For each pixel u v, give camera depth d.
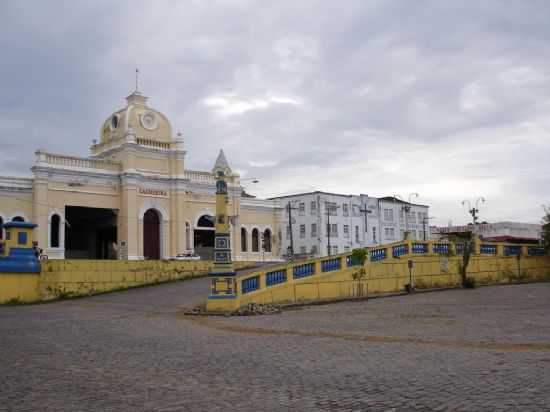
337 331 14.79
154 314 21.56
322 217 70.88
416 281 30.08
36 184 41.38
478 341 12.05
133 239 45.41
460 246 32.50
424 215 84.81
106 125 49.53
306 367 9.41
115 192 45.81
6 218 40.22
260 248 55.06
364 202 76.44
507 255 35.25
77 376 8.99
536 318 16.81
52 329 16.31
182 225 48.38
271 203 56.56
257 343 12.70
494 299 24.55
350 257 27.28
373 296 27.05
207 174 51.69
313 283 25.41
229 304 21.61
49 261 30.03
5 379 8.80
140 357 10.80
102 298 29.53
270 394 7.49
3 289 28.11
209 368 9.51
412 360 9.80
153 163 48.00
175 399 7.36
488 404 6.59
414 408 6.57
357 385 7.88
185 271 36.28
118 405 7.12
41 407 7.07
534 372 8.33
